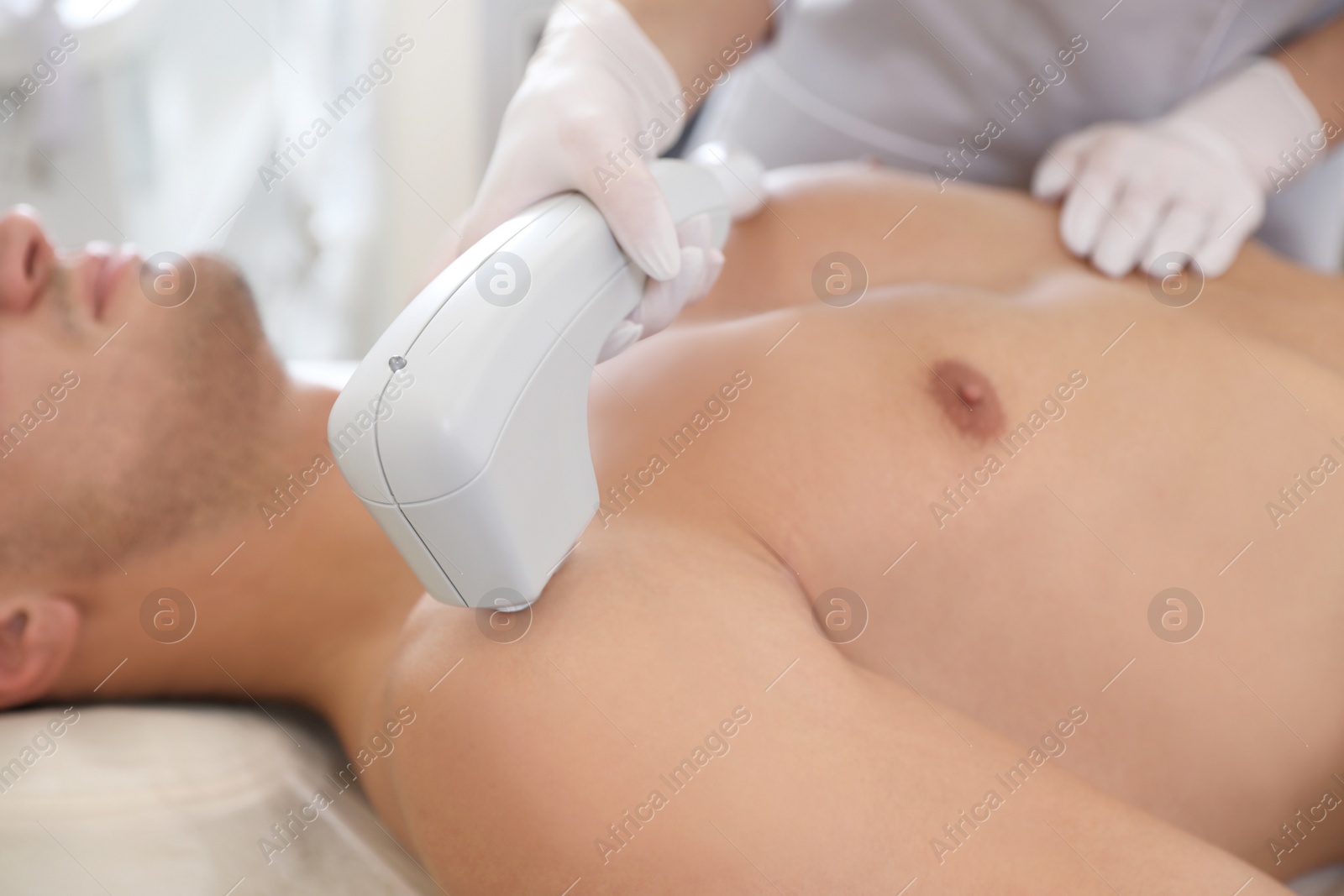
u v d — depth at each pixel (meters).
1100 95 1.09
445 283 0.51
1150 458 0.75
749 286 0.89
